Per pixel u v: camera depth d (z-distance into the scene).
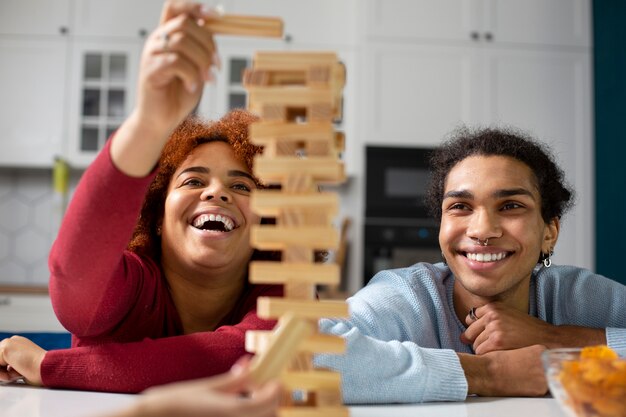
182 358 0.90
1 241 3.79
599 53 3.68
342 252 3.47
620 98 3.67
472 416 0.75
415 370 0.87
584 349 0.64
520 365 0.95
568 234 3.60
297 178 0.56
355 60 3.69
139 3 3.67
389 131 3.58
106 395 0.87
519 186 1.15
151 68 0.63
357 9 3.65
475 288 1.16
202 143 1.11
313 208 0.56
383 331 1.17
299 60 0.57
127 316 1.01
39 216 3.81
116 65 3.68
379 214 3.50
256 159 0.56
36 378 0.94
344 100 3.66
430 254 3.48
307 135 0.57
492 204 1.15
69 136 3.63
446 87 3.61
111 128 3.66
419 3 3.63
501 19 3.67
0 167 3.70
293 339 0.45
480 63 3.63
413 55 3.61
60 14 3.65
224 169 1.08
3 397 0.82
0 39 3.63
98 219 0.75
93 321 0.95
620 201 3.62
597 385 0.59
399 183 3.53
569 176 3.63
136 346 0.92
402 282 1.25
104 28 3.66
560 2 3.69
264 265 0.56
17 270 3.78
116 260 0.79
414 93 3.59
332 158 0.57
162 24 0.65
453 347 1.23
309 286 0.56
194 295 1.10
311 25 3.71
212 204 1.04
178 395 0.36
